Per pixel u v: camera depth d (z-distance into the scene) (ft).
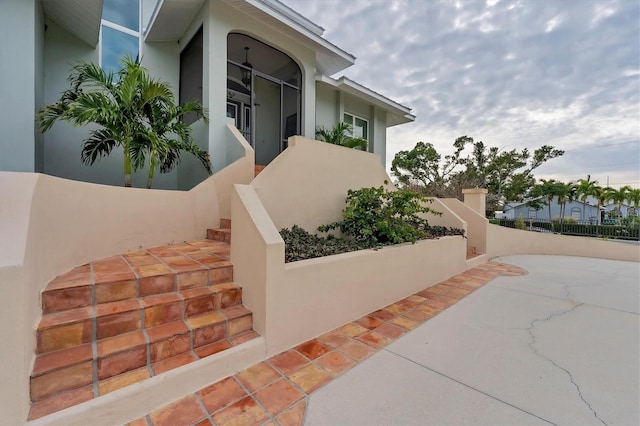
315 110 28.66
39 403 5.69
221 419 6.17
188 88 22.84
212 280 10.04
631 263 25.99
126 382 6.43
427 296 15.20
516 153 80.12
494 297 15.12
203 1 19.48
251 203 10.18
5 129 14.61
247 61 24.61
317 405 6.66
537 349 9.48
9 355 5.10
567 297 15.24
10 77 14.64
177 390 6.81
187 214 14.88
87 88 19.84
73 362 6.16
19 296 5.24
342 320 11.32
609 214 101.30
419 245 16.06
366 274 12.45
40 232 7.19
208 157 18.40
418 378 7.79
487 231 26.05
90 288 7.77
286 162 15.10
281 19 21.30
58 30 19.49
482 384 7.54
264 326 8.69
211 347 8.08
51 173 19.26
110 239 11.46
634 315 12.67
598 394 7.16
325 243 14.02
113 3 21.80
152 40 23.21
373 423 6.13
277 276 8.92
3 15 14.46
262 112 26.53
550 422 6.18
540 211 112.78
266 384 7.43
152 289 8.77
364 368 8.25
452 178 69.62
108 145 16.99
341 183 18.03
